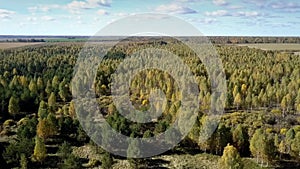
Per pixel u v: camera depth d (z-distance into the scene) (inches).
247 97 3403.1
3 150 2340.1
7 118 3019.2
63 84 3425.2
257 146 2196.1
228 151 2064.5
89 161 2284.7
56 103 3309.5
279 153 2297.0
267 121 2945.4
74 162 2127.2
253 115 3053.6
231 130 2410.2
